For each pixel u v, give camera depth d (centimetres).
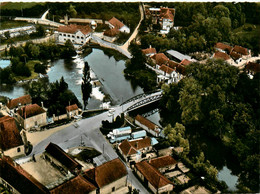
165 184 7581
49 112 10656
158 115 11906
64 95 11288
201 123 10819
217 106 10656
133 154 8725
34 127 9975
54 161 8150
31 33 17988
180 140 9294
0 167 7438
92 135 9769
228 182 8481
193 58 15812
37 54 16012
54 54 16575
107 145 9325
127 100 12275
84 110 11344
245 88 11138
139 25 19888
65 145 9169
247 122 10025
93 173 7525
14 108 10738
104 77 14862
